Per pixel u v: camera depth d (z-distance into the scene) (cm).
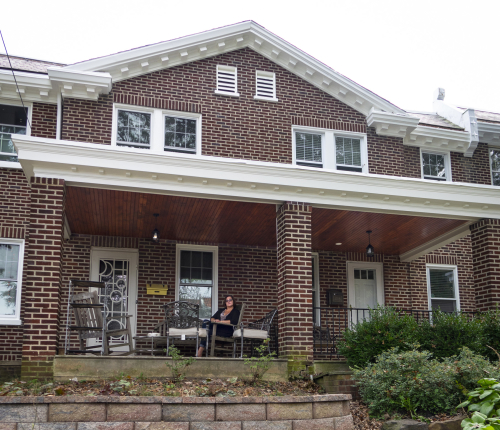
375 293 1547
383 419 793
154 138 1312
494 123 1598
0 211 1221
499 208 1208
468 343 959
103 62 1284
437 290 1592
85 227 1272
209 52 1391
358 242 1438
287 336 1010
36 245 910
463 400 808
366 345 945
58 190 944
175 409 635
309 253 1061
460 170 1565
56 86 1271
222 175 1023
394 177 1111
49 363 868
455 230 1320
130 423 614
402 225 1270
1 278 1217
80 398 607
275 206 1129
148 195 1048
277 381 916
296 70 1451
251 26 1402
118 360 841
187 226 1270
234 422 651
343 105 1481
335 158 1448
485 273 1190
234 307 1105
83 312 969
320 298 1488
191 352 1314
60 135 1271
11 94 1266
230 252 1433
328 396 706
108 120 1283
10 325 1187
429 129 1519
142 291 1339
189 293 1388
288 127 1411
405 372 830
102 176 977
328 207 1115
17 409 589
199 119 1355
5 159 1266
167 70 1354
